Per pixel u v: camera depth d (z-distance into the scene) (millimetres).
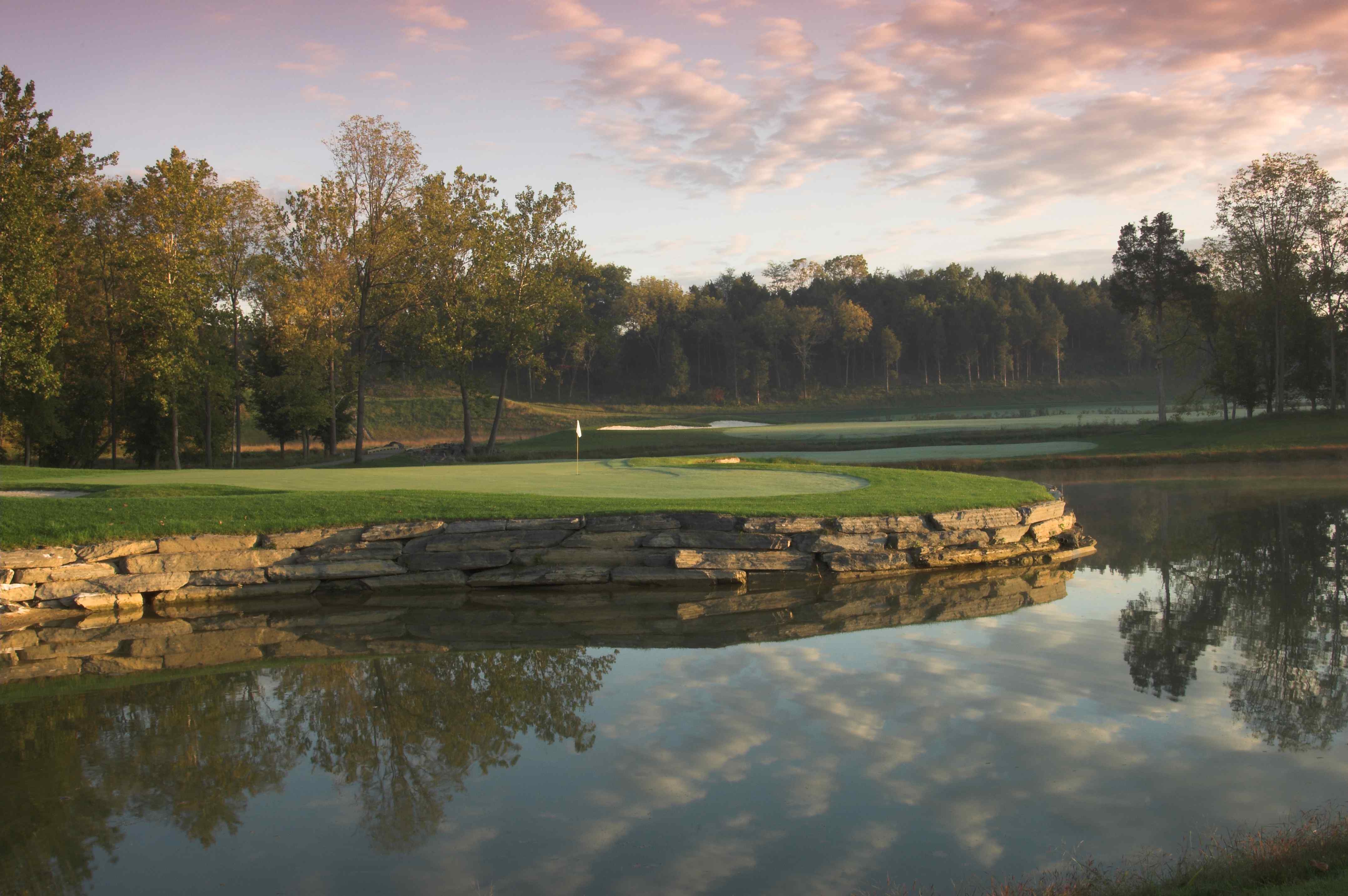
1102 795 6113
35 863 5398
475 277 45875
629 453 48594
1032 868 5082
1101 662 9578
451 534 14492
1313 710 7922
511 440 62312
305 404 51188
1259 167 49344
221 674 9570
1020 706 8086
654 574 14398
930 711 7965
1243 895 4340
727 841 5508
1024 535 16859
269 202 44469
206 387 44812
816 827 5676
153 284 36969
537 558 14586
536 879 5051
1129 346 128000
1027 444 46156
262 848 5516
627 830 5695
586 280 115188
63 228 36281
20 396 38812
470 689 8938
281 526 14070
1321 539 17719
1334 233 48344
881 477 21125
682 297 125438
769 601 13336
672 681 9070
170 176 37375
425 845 5535
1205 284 54062
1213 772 6523
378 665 9906
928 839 5477
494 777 6633
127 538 13242
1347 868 4488
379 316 46781
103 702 8594
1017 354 134625
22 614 12211
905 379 132625
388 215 43906
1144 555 16531
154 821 5969
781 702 8328
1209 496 25688
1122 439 46188
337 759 7074
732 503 16047
